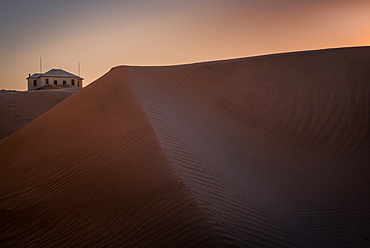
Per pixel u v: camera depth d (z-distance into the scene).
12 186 5.79
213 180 4.42
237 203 3.90
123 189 4.30
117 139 6.13
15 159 7.45
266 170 6.36
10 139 9.23
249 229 3.33
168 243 3.03
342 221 4.59
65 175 5.57
